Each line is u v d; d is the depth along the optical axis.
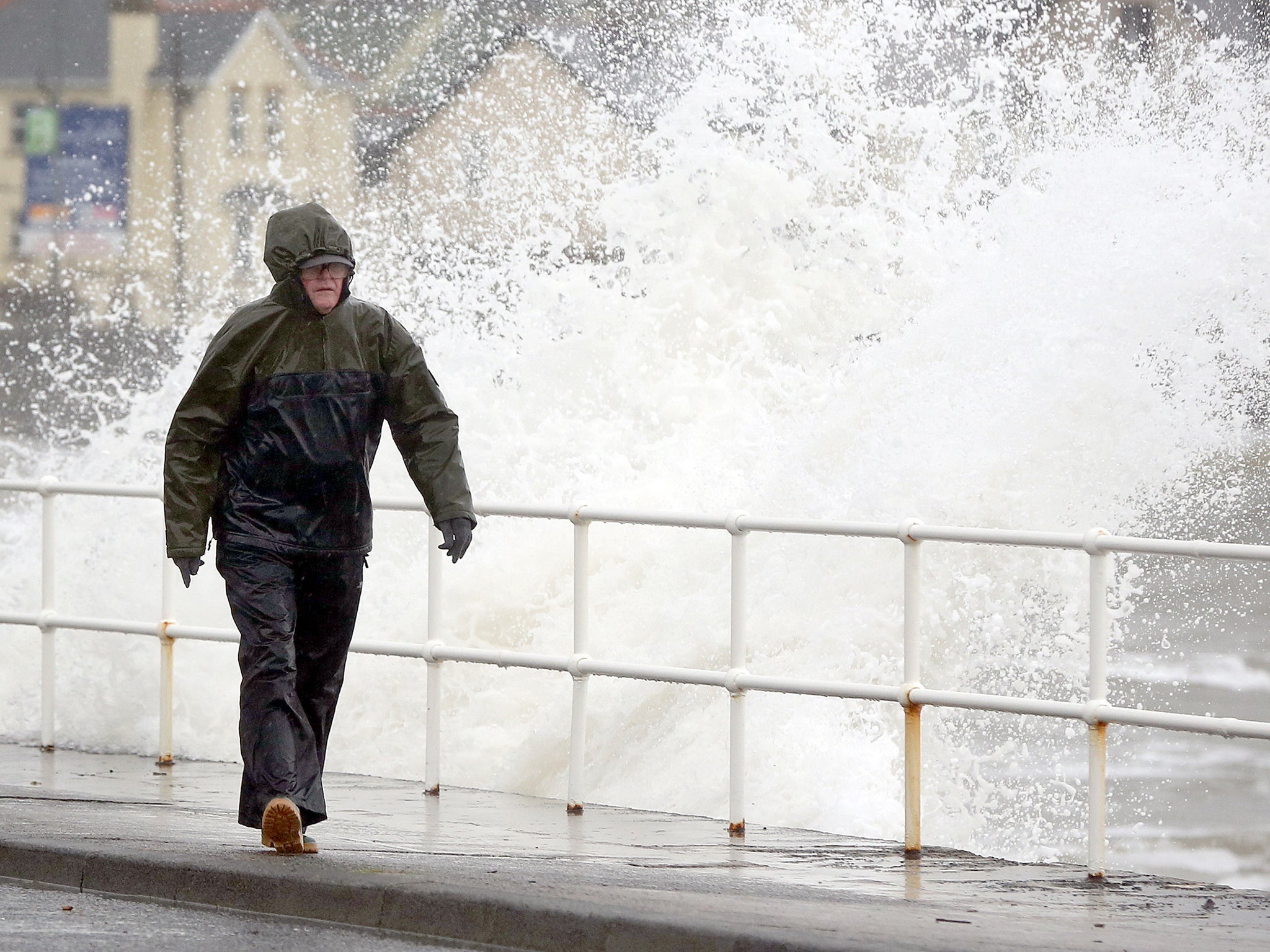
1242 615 50.06
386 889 21.55
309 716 24.89
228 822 26.75
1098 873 24.19
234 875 22.55
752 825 28.84
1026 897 22.83
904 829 27.41
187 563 23.97
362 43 173.50
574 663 29.05
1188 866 28.97
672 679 28.11
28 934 21.12
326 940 21.05
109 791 29.91
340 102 166.88
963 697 25.38
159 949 20.48
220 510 24.23
